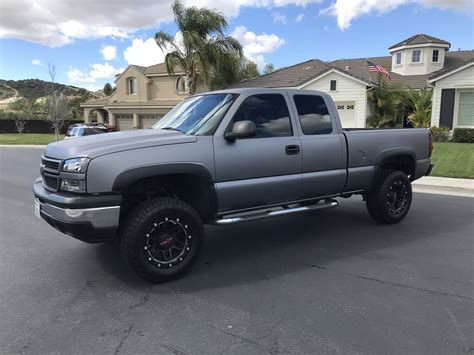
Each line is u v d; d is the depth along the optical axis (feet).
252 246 17.62
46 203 13.30
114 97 128.88
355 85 75.61
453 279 13.79
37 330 10.79
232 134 14.40
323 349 9.76
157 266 13.55
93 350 9.85
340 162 17.95
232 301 12.35
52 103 115.03
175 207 13.67
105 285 13.67
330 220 21.84
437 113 68.03
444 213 23.18
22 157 62.44
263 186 15.58
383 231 19.63
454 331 10.50
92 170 12.37
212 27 86.63
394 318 11.19
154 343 10.12
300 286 13.38
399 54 105.60
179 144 13.76
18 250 17.44
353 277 14.06
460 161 41.34
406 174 21.70
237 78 94.84
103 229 12.66
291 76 85.92
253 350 9.76
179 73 113.70
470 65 64.08
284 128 16.37
